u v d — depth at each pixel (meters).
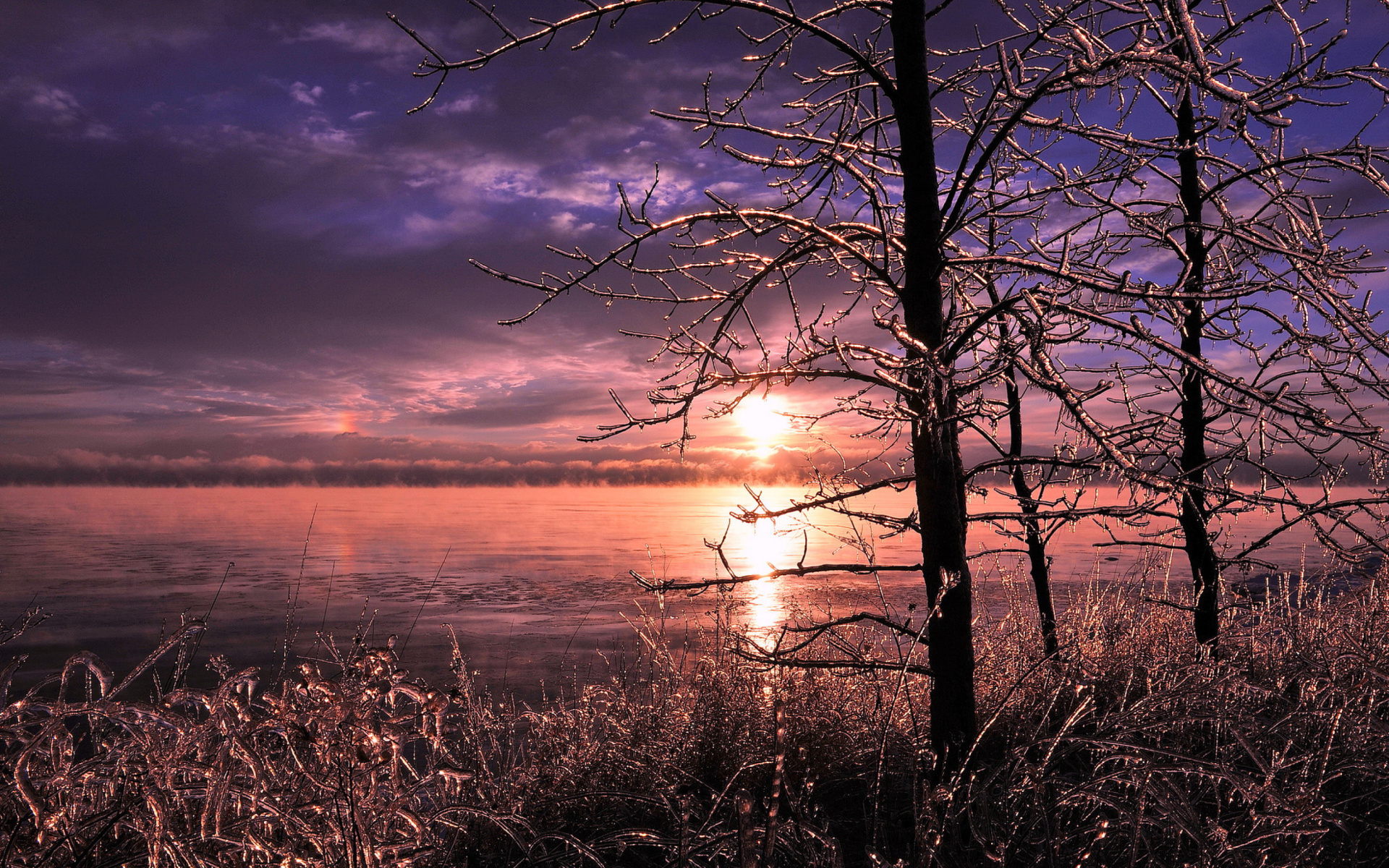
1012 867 2.55
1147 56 2.92
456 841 2.88
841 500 4.13
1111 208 4.24
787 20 3.94
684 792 3.32
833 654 4.96
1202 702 3.19
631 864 3.11
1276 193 4.44
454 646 4.34
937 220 3.99
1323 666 3.34
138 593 20.00
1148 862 2.42
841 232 4.25
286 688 2.20
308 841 2.31
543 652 11.16
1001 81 3.60
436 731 2.22
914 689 4.63
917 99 4.02
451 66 3.64
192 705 2.48
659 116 3.93
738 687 4.58
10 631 2.35
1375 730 2.91
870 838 3.02
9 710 2.21
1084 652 4.95
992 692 4.84
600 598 19.14
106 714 2.23
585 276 3.88
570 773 3.68
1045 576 5.73
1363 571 4.02
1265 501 3.56
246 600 18.50
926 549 3.89
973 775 2.70
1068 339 3.44
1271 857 2.44
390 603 18.38
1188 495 4.05
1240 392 3.26
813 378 3.72
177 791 2.24
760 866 1.90
